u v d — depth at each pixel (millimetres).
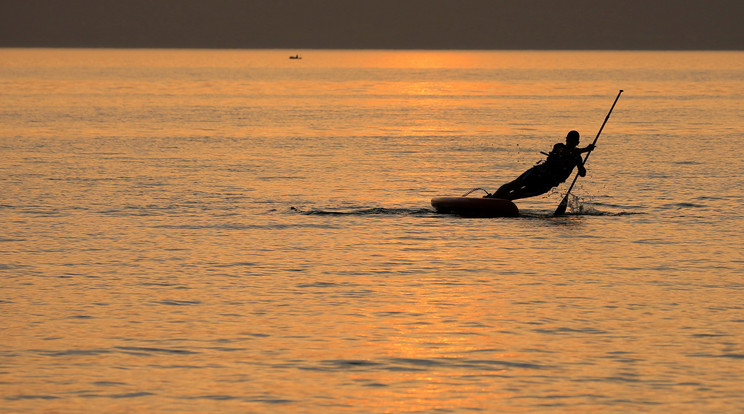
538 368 37156
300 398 34000
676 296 48500
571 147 77812
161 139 143625
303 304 46906
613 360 38062
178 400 33781
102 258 58031
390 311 45594
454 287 50656
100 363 37656
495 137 151250
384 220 73125
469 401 33750
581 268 55531
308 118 193375
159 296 48375
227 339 40875
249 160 115188
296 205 80375
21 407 33094
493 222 72562
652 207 79938
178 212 76188
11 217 73312
